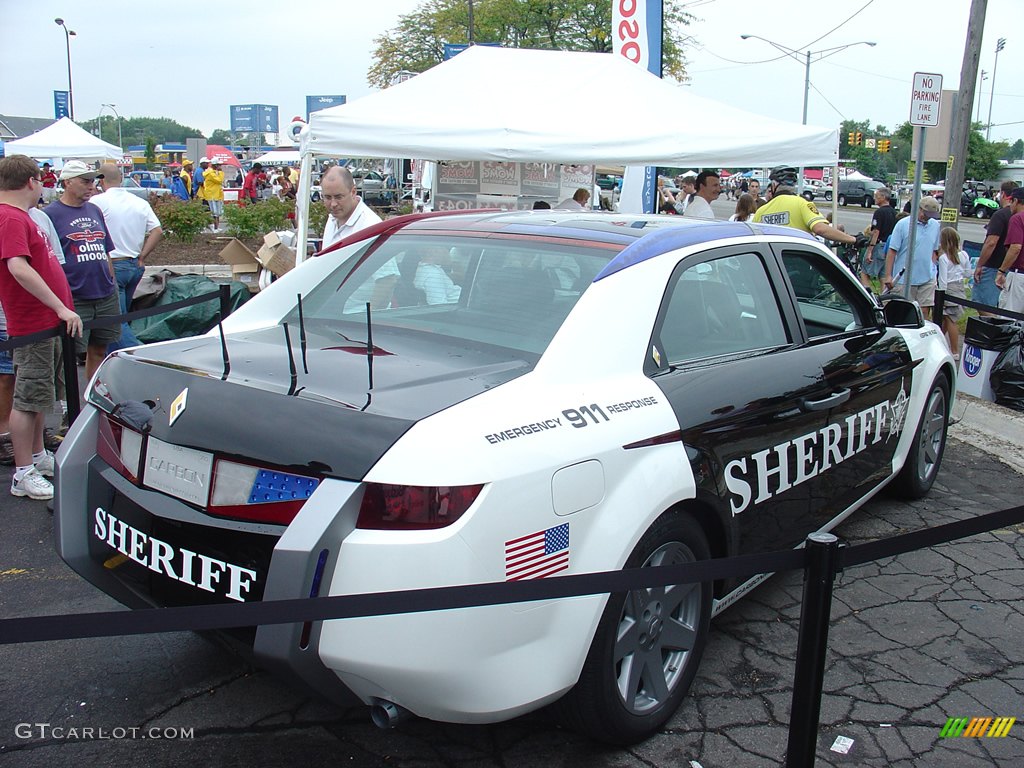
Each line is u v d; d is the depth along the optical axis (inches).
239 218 756.0
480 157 302.7
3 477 208.8
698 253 134.3
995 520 102.2
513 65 340.8
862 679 134.0
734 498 123.1
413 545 86.4
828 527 155.5
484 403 97.7
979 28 553.9
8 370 211.8
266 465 92.8
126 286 310.0
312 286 148.6
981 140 2598.4
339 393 98.8
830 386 148.5
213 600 96.2
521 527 92.4
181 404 101.9
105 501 110.8
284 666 89.0
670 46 1562.5
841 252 585.6
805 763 90.2
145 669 129.3
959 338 411.5
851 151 3223.4
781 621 150.6
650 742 115.3
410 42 1915.6
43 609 146.3
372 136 300.4
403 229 151.9
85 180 235.6
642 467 107.4
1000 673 136.8
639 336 117.8
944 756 115.4
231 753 110.7
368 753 111.3
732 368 129.3
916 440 198.1
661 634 114.6
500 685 92.8
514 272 131.0
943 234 402.9
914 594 163.8
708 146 320.5
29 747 110.4
